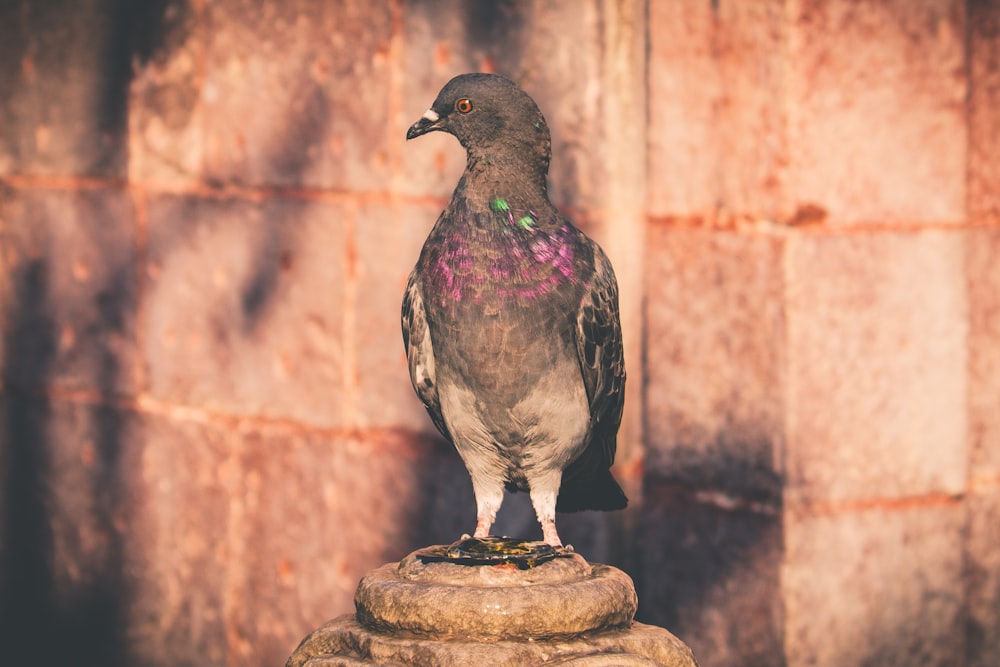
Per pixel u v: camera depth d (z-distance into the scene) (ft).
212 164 29.71
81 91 32.09
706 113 23.50
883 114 22.71
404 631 13.23
